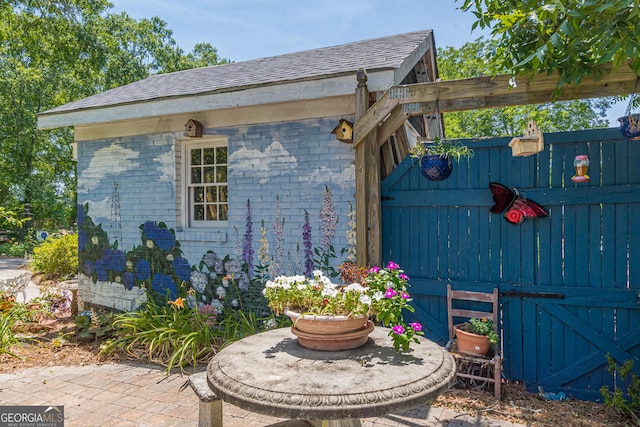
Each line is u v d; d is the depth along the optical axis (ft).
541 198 12.44
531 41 10.65
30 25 37.91
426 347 7.78
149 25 79.61
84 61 43.91
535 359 12.59
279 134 16.52
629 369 11.23
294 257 16.28
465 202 13.28
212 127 17.84
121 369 14.37
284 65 19.38
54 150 67.15
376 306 7.36
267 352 7.44
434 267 13.74
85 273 21.15
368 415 5.46
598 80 10.59
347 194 15.31
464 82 12.16
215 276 17.81
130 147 19.77
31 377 13.64
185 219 19.04
